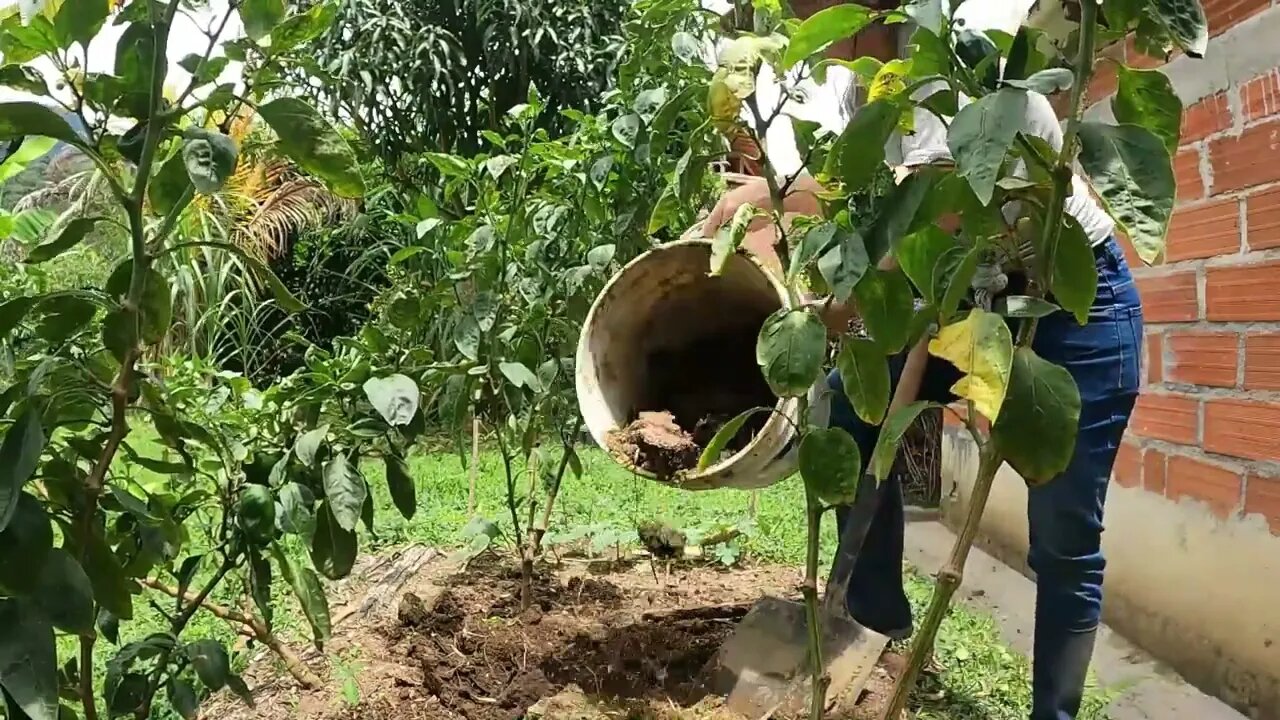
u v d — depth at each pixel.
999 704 1.86
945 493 3.47
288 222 6.09
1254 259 1.96
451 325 2.50
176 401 1.52
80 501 1.12
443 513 3.33
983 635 2.20
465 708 1.74
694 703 1.76
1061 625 1.68
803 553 2.85
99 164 1.04
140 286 1.06
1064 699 1.69
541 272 2.13
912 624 2.12
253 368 5.39
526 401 2.20
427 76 5.50
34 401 1.06
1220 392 2.05
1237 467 1.99
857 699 1.73
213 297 4.80
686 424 1.76
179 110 1.03
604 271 2.07
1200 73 2.13
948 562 1.01
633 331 1.77
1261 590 1.90
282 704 1.77
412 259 3.59
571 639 1.97
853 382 1.10
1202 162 2.13
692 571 2.68
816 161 1.25
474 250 2.11
